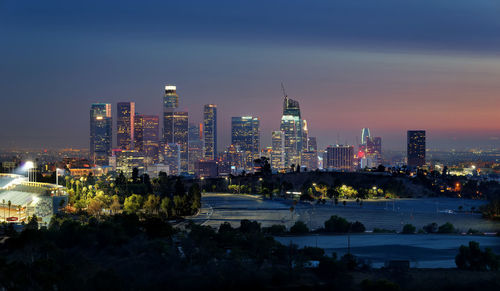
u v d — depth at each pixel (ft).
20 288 520.42
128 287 541.34
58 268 554.05
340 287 573.74
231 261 626.23
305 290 563.48
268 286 570.87
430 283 609.01
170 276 571.69
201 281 562.66
